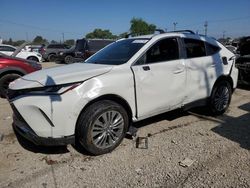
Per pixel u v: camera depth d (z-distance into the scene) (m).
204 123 5.59
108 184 3.49
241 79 8.84
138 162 4.02
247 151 4.32
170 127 5.37
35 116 3.83
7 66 8.10
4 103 7.52
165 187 3.41
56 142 3.86
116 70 4.29
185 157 4.13
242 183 3.45
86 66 4.59
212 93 5.76
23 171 3.81
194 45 5.46
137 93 4.46
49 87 3.82
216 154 4.22
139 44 4.81
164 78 4.79
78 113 3.89
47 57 26.52
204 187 3.39
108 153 4.28
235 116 6.04
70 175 3.70
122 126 4.35
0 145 4.62
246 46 9.89
